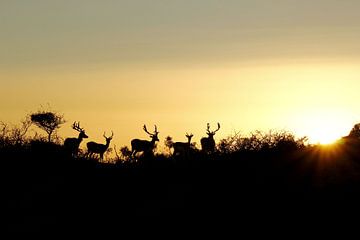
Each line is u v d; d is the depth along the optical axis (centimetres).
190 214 5575
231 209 5603
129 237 5141
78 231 5309
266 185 6188
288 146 7231
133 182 6719
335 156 6981
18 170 6862
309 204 5597
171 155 7775
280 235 5019
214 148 7538
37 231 5306
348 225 5134
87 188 6519
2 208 5903
